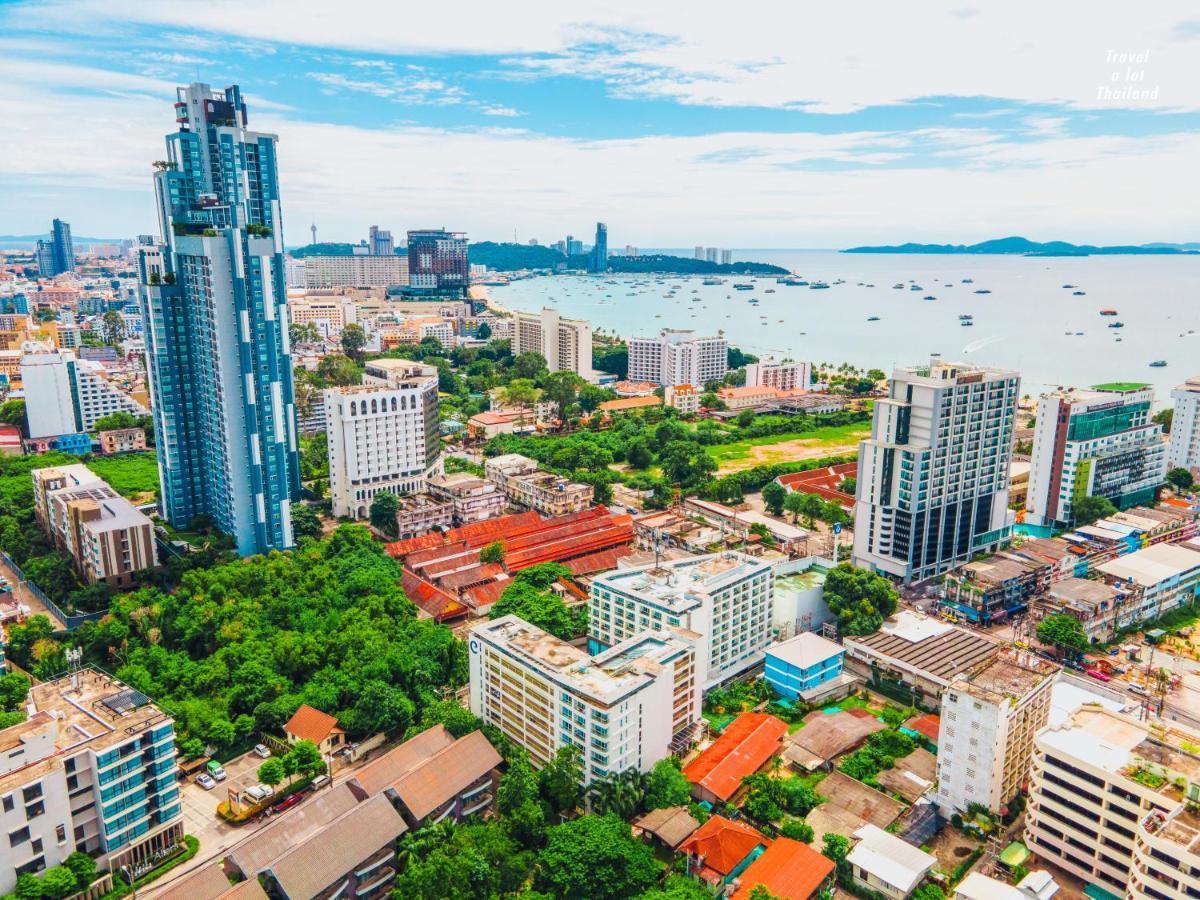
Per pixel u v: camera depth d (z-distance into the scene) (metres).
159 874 149.38
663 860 152.88
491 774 171.50
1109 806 139.88
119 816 147.00
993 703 155.62
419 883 131.88
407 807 151.12
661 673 170.38
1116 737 151.00
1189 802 131.50
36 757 140.25
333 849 139.38
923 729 189.50
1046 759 147.88
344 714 185.62
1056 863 148.62
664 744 175.12
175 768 154.50
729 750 176.75
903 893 140.88
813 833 156.75
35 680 199.88
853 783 171.38
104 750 143.50
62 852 140.62
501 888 139.38
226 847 156.50
